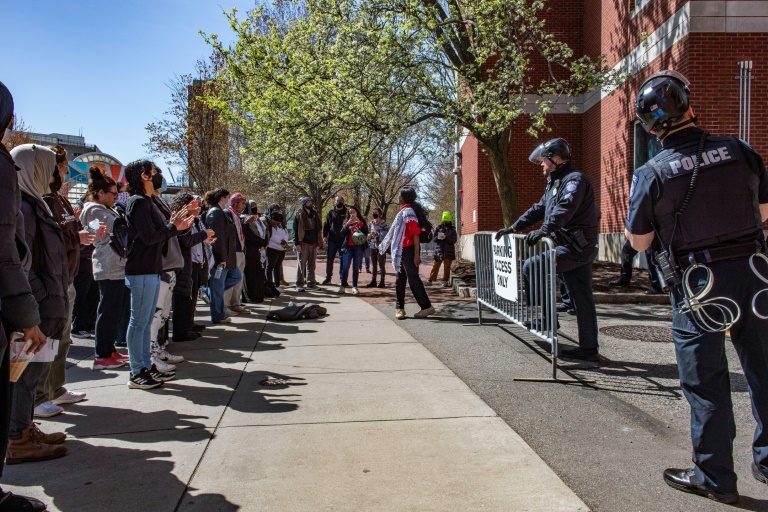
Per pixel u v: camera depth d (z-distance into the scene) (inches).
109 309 232.8
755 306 115.6
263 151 537.3
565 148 222.1
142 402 186.4
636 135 550.0
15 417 139.9
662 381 203.3
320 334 297.7
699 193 117.6
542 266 219.5
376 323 327.6
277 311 347.3
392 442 147.6
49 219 140.7
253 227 418.3
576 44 692.7
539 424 161.2
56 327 140.9
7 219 104.5
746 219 117.2
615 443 147.5
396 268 339.0
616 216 591.5
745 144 120.4
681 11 445.7
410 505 115.1
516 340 272.4
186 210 198.8
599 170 639.8
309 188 1257.4
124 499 119.9
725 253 116.4
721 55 434.3
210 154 1089.4
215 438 153.2
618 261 573.3
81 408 181.0
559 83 498.0
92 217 237.9
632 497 118.4
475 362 231.8
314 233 505.7
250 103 521.3
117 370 231.0
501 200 532.4
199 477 129.8
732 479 115.4
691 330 119.8
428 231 342.3
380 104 474.0
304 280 501.0
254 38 501.7
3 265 104.0
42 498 121.0
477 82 479.8
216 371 225.3
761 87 433.1
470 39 486.9
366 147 507.8
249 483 126.1
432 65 502.9
